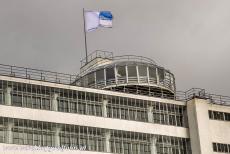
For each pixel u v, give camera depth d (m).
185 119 86.06
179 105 86.25
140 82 86.56
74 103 78.62
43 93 77.12
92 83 87.56
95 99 80.25
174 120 85.19
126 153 79.81
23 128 74.25
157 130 82.94
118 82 86.31
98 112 79.94
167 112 85.06
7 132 73.25
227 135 86.38
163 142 83.06
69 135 76.69
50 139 75.44
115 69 87.00
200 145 83.31
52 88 77.81
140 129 81.69
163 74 89.12
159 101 84.94
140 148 81.06
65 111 77.62
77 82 89.06
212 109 86.75
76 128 77.38
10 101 74.81
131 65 87.31
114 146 79.25
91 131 78.25
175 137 84.06
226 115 87.50
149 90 86.81
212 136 85.25
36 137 74.62
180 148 84.06
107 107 80.75
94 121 78.81
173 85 90.50
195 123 84.69
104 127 79.25
